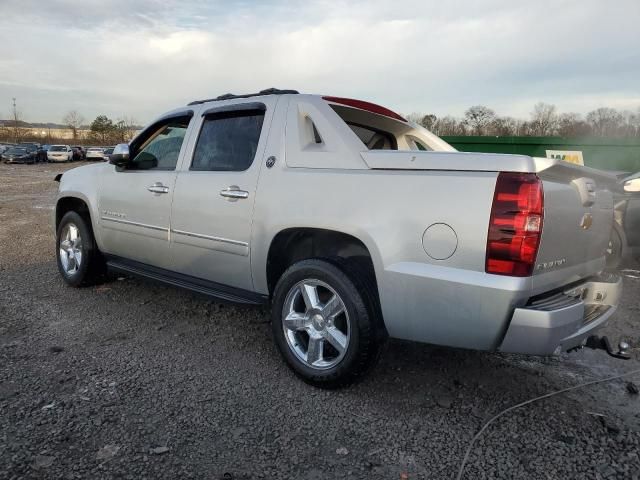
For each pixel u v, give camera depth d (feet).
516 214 8.35
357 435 9.14
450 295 8.87
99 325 14.35
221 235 12.35
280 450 8.63
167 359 12.17
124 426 9.18
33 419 9.29
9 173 99.45
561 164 8.77
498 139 36.29
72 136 347.15
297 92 12.13
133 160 15.78
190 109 14.32
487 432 9.30
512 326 8.50
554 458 8.54
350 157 10.49
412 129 14.87
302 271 10.71
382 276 9.59
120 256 16.02
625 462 8.44
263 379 11.23
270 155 11.67
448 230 8.91
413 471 8.18
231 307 16.22
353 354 10.08
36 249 25.07
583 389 11.05
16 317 14.82
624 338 14.14
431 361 12.33
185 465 8.14
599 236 10.69
